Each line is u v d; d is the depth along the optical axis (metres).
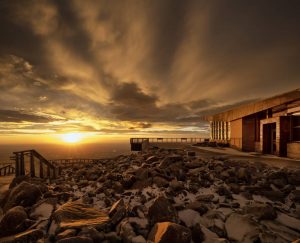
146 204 4.75
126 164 9.67
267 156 12.73
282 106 14.54
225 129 22.81
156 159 9.19
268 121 13.90
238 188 5.38
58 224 3.72
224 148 20.14
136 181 6.35
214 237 3.33
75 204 4.47
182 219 3.94
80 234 3.22
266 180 5.96
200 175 6.65
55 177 9.98
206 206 4.33
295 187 5.50
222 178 6.33
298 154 11.16
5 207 5.05
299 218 3.87
